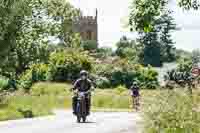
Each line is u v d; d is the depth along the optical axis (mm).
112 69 92625
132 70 93250
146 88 91188
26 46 77500
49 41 89188
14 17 47719
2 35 47688
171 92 17250
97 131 20641
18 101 46500
